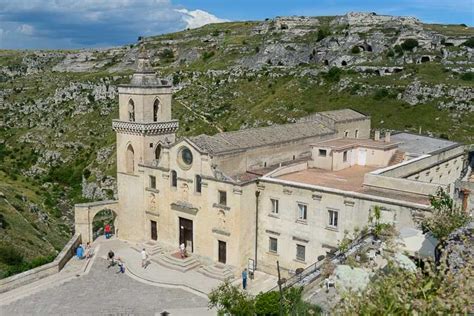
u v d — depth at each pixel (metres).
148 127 74.50
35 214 133.88
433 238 33.12
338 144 75.56
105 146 195.62
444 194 49.72
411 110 143.00
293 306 30.55
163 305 57.69
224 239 65.94
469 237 26.25
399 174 67.25
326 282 32.06
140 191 76.50
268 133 76.50
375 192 59.16
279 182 63.38
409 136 101.12
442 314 15.77
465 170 56.44
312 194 60.62
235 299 42.19
